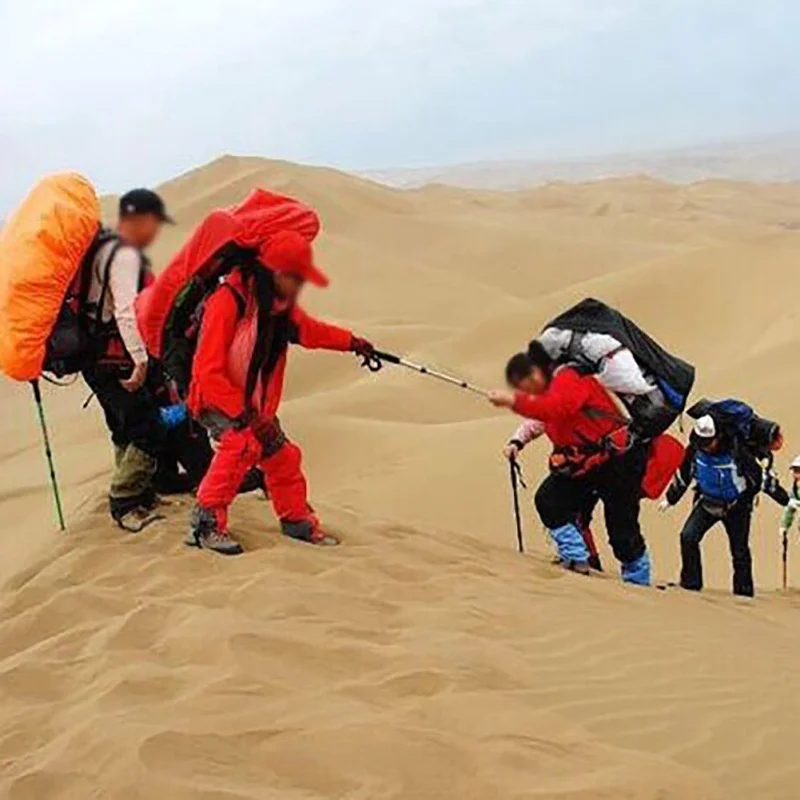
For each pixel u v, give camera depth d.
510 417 23.23
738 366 24.73
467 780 4.64
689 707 5.75
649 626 7.09
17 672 5.57
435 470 19.97
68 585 6.97
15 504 22.53
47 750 4.79
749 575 10.12
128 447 7.60
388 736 4.83
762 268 36.28
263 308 6.61
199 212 69.69
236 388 6.75
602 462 8.01
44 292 6.65
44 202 6.70
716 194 113.88
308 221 6.63
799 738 5.52
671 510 16.67
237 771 4.60
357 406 27.98
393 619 6.46
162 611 6.11
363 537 8.01
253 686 5.23
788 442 19.39
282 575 6.78
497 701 5.41
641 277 37.19
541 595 7.46
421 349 35.31
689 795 4.69
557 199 101.31
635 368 7.55
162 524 7.62
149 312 6.66
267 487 7.54
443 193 98.25
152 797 4.36
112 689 5.20
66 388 36.19
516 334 36.31
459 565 7.82
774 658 6.93
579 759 4.91
